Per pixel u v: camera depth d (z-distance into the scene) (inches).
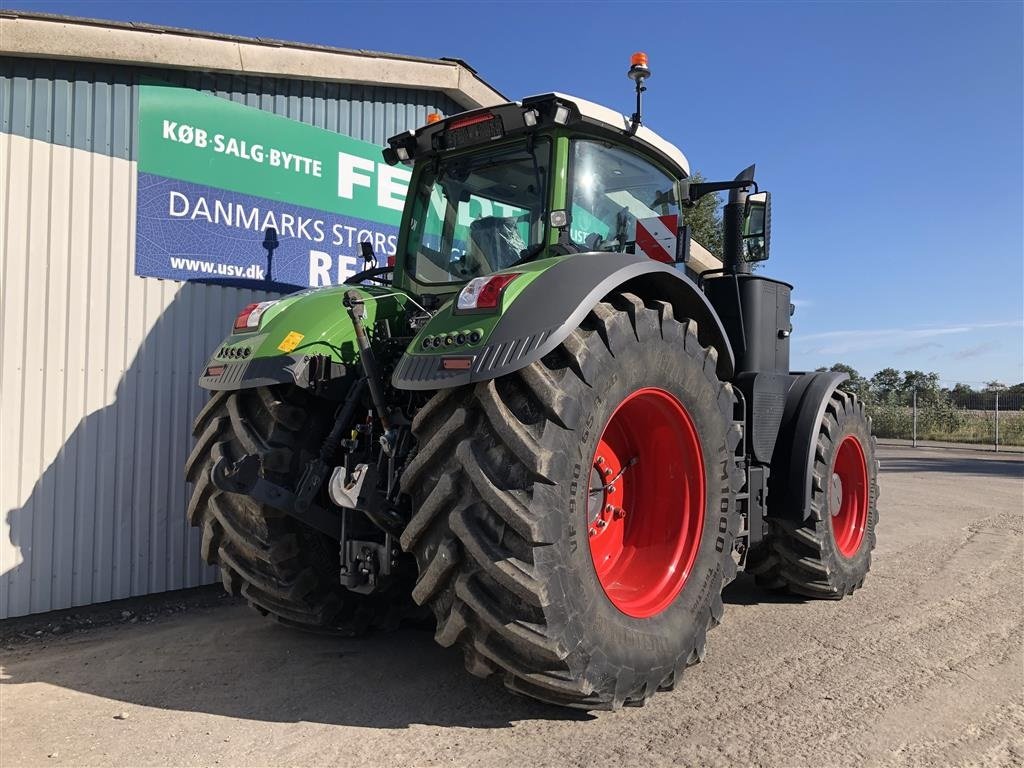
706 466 129.2
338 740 103.8
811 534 172.9
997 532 274.8
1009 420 946.7
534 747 102.1
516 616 99.0
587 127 136.8
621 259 116.3
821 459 173.3
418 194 155.7
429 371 104.3
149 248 191.8
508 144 141.3
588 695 103.7
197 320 200.7
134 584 188.5
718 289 170.6
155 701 118.1
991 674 131.4
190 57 193.2
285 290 220.5
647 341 117.3
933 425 1011.3
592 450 107.2
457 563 101.7
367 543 119.3
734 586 198.1
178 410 196.9
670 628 119.1
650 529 131.7
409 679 127.4
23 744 102.4
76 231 179.8
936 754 101.8
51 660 139.6
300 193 224.1
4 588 168.2
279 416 127.0
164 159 194.5
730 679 128.9
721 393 133.1
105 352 184.1
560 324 101.8
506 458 101.0
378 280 169.5
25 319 171.9
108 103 185.6
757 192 168.9
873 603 179.8
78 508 179.6
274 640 149.9
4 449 168.6
